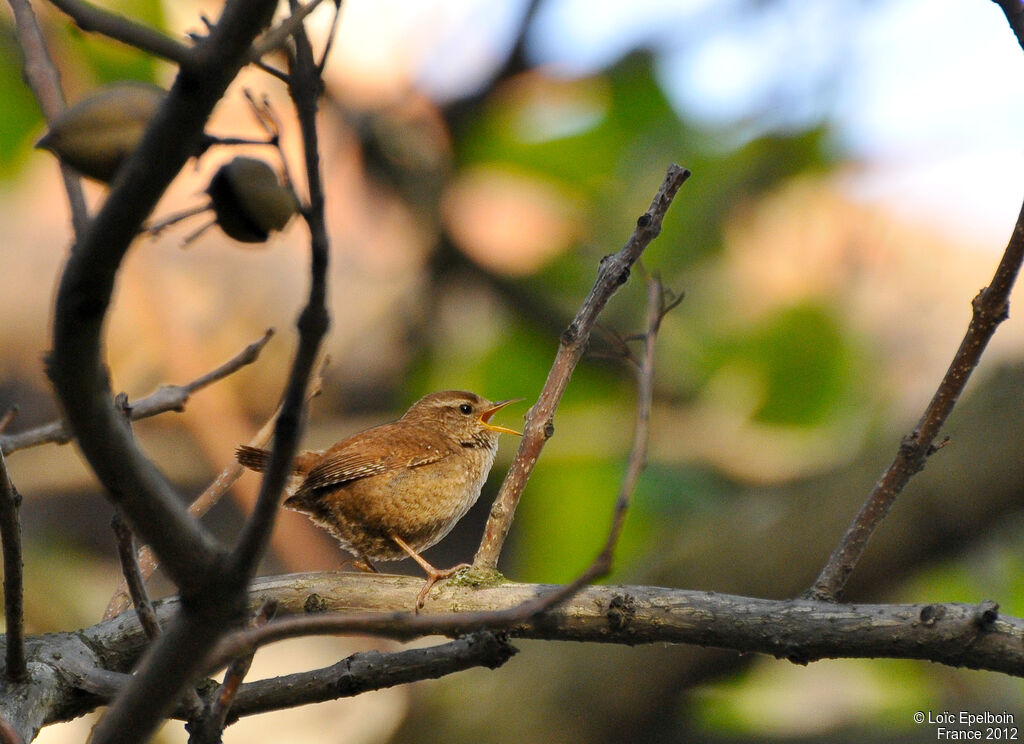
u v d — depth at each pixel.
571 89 11.69
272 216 2.87
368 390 12.99
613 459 11.85
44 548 12.03
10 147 9.56
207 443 11.16
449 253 11.85
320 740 11.14
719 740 10.89
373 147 11.41
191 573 2.94
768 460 11.86
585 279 11.85
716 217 11.67
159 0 8.93
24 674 5.06
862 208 12.48
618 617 5.02
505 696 10.93
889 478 4.93
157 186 2.48
